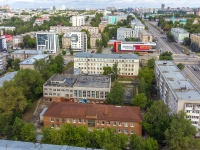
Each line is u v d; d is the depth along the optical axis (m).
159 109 114.06
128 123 118.69
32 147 90.50
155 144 98.62
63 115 123.69
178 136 96.69
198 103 115.25
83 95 161.00
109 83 166.88
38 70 188.50
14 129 104.62
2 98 131.38
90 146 98.00
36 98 167.00
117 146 96.00
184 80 146.75
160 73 165.25
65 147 90.75
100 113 122.81
